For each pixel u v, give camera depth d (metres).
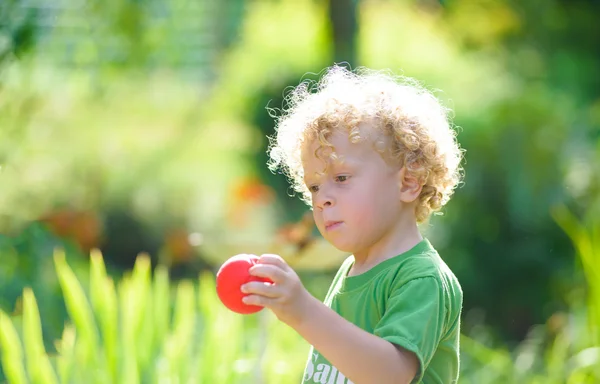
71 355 4.46
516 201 9.97
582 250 6.03
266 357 5.13
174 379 4.52
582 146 10.56
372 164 2.83
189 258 9.27
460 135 10.17
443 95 11.09
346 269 3.09
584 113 12.19
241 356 4.93
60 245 7.61
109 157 10.62
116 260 10.37
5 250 6.84
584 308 7.16
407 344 2.53
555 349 6.50
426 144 2.94
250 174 11.28
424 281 2.69
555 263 9.79
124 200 10.48
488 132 10.17
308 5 14.12
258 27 14.42
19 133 7.17
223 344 4.69
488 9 16.72
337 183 2.84
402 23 14.95
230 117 12.30
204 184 11.23
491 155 10.09
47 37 7.76
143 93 12.30
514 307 9.77
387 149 2.86
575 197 9.80
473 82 11.78
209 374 4.57
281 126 3.24
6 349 4.23
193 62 13.39
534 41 16.55
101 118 11.00
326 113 2.87
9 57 5.91
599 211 8.00
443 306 2.68
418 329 2.58
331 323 2.47
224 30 14.31
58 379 4.80
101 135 10.73
